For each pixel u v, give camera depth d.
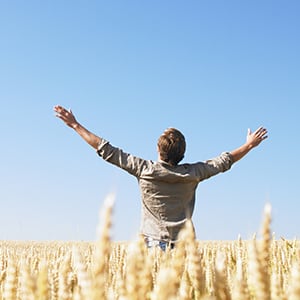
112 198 1.23
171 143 7.43
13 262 1.87
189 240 1.54
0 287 2.59
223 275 1.65
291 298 1.36
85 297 1.41
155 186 7.43
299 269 1.39
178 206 7.48
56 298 2.06
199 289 1.61
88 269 2.57
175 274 1.37
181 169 7.49
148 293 1.39
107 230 1.24
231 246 4.21
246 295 1.58
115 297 1.95
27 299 1.69
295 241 4.54
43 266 1.74
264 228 1.44
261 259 1.45
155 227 7.44
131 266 1.40
